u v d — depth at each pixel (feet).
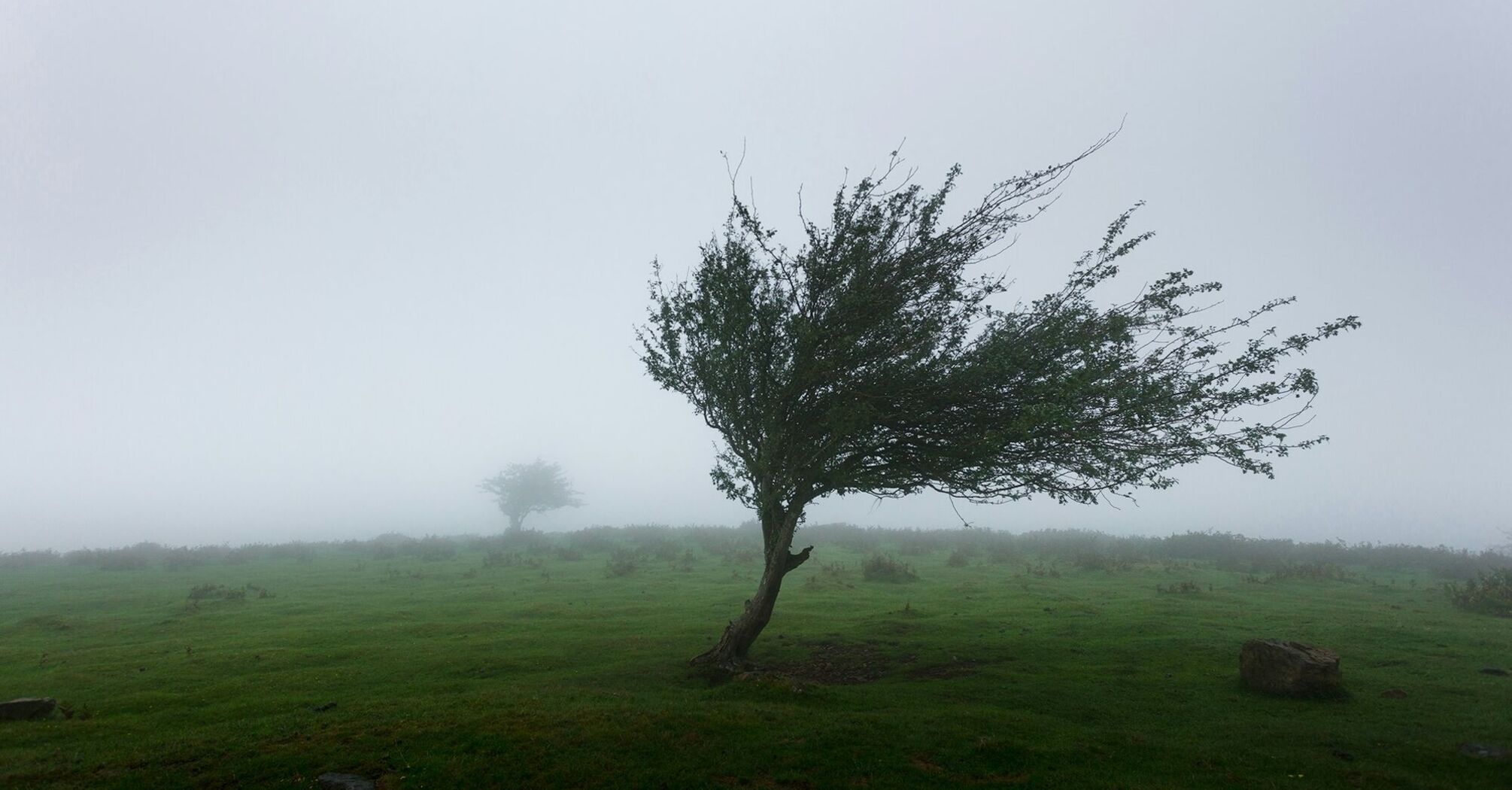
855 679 49.06
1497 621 66.85
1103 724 36.99
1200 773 29.58
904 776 29.43
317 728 35.99
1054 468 43.83
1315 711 38.29
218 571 138.21
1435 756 30.73
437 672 50.42
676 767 30.35
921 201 46.19
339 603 90.17
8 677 51.93
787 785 29.07
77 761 31.99
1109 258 42.80
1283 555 139.03
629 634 64.03
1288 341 37.11
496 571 127.95
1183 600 82.33
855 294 43.88
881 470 46.93
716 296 46.11
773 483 47.93
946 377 43.27
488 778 29.37
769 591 50.80
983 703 41.11
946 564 132.16
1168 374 39.86
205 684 48.52
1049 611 74.28
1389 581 107.14
